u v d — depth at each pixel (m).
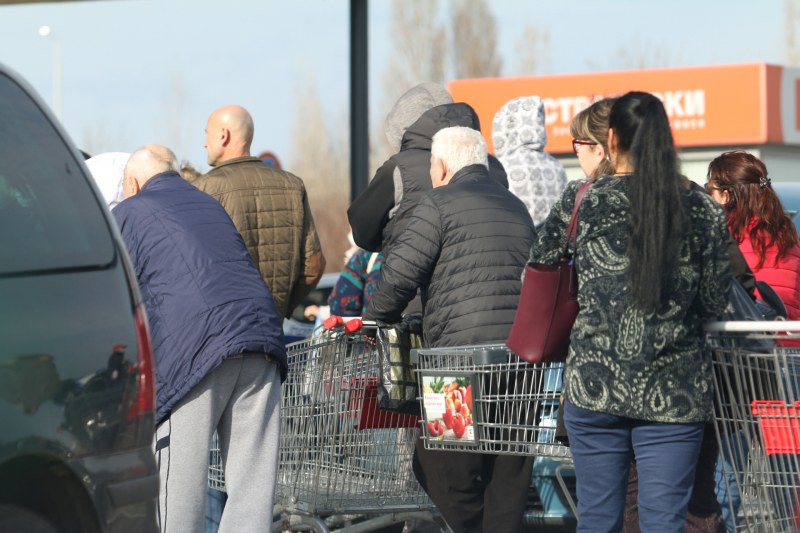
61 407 7.14
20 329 7.05
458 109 12.96
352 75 29.81
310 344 11.77
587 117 10.03
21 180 7.44
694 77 38.75
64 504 7.21
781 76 38.56
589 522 8.88
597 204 8.74
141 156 10.70
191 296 9.95
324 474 11.72
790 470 9.12
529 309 9.18
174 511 9.82
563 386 9.04
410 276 11.43
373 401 11.83
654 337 8.51
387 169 12.71
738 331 8.96
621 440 8.81
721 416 9.27
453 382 10.73
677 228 8.47
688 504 9.55
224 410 10.14
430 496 11.74
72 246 7.48
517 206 11.91
